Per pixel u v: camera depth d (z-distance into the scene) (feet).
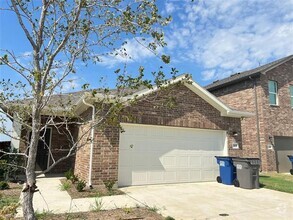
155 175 32.73
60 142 43.24
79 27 14.12
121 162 30.73
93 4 13.73
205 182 35.50
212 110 38.42
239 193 27.99
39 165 41.57
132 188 29.35
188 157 35.55
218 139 38.73
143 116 32.17
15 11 13.01
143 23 13.74
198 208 21.36
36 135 13.03
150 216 18.57
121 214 18.70
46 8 13.42
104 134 29.55
